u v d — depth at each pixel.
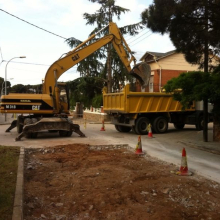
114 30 15.97
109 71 23.70
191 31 10.16
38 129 12.60
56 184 6.11
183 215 4.55
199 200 5.22
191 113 17.08
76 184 6.07
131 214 4.57
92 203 5.04
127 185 5.98
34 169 7.40
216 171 7.37
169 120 16.09
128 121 15.16
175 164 8.01
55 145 10.86
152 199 5.22
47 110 13.40
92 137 13.70
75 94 26.61
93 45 15.27
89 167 7.57
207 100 11.62
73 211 4.73
